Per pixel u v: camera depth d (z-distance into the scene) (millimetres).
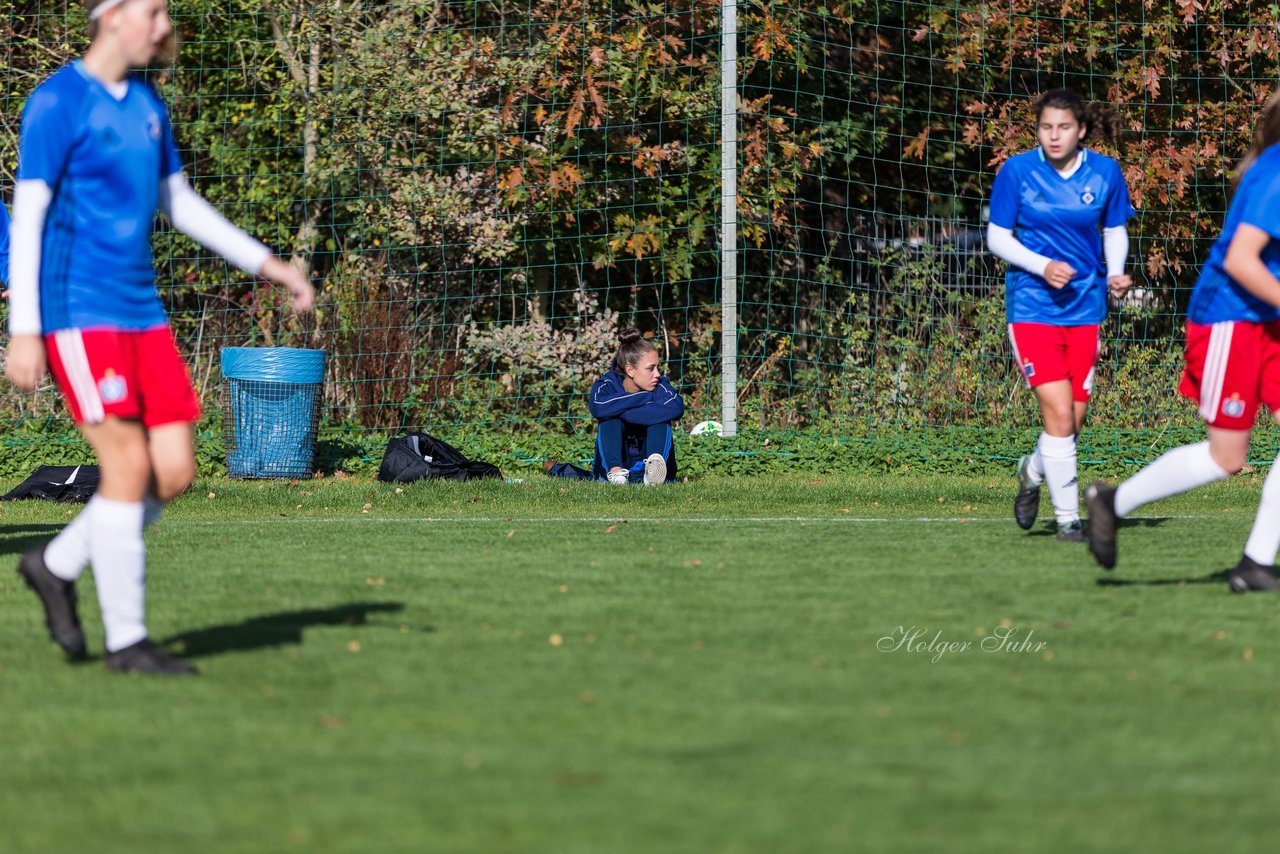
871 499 35750
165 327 15258
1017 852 9703
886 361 56812
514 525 29734
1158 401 55062
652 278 63094
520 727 12734
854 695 13852
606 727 12719
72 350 14602
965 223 64938
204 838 10023
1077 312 25703
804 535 27281
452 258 59969
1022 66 61156
